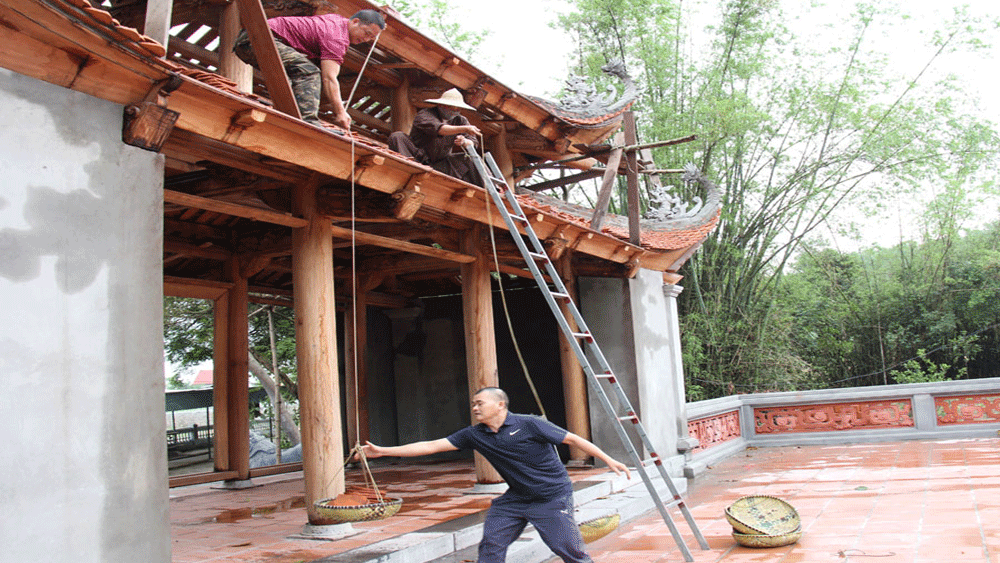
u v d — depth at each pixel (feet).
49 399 10.03
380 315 37.01
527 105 31.42
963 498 21.36
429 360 36.99
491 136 34.73
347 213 17.19
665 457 30.99
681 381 34.04
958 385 38.40
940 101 52.95
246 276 27.40
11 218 9.87
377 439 35.88
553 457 12.46
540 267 29.71
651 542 18.63
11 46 9.79
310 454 16.85
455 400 36.42
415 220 23.17
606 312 30.71
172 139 14.08
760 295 54.75
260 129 13.53
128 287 11.16
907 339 61.46
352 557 14.60
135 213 11.38
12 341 9.73
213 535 17.97
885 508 20.79
